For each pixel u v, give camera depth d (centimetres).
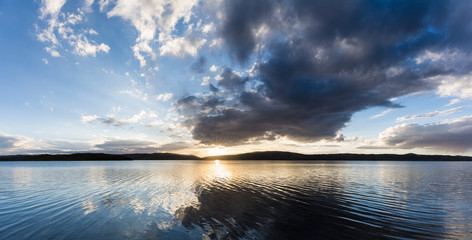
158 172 5209
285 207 1669
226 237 1059
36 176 4119
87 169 6406
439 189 2584
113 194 2219
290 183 3128
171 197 2066
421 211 1576
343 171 5647
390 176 4197
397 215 1468
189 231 1142
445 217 1434
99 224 1255
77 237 1059
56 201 1872
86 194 2214
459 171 5838
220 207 1664
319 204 1777
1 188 2623
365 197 2077
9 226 1222
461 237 1092
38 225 1238
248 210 1574
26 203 1795
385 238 1069
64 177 3916
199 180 3519
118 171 5512
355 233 1130
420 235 1112
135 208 1628
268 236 1075
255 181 3372
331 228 1199
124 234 1099
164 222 1291
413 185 2912
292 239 1041
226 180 3522
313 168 7231
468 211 1586
